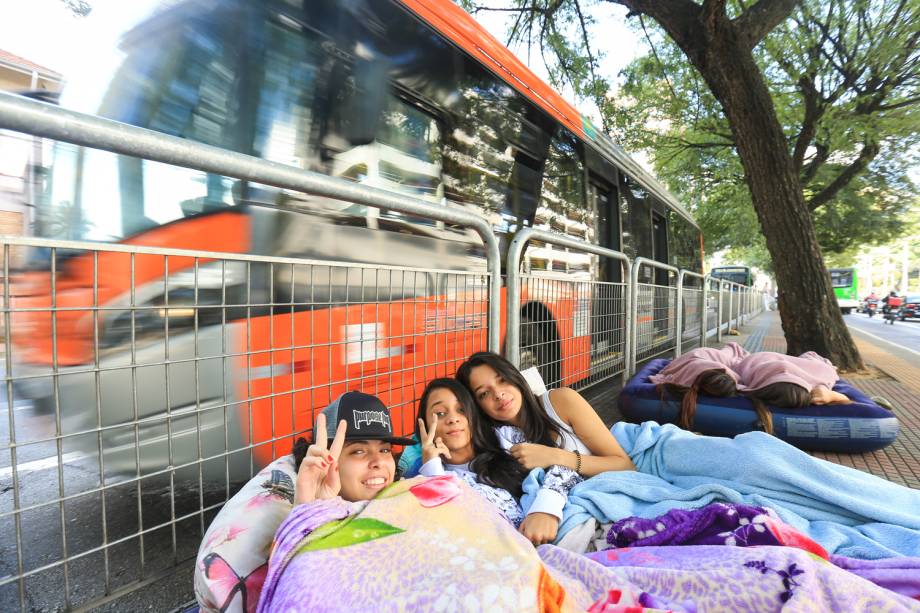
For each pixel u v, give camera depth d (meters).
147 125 1.88
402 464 2.14
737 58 6.73
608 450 2.34
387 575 1.03
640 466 2.36
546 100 4.07
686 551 1.41
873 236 20.80
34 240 1.15
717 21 6.59
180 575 1.82
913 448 3.46
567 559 1.32
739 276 26.77
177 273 1.84
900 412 4.61
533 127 3.94
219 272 1.94
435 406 2.11
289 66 2.28
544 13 9.88
